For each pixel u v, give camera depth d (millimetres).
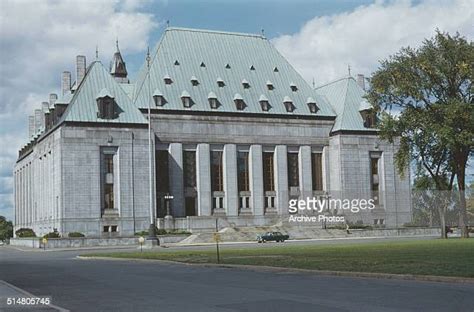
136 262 40531
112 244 83812
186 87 104000
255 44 115562
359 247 49250
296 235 91375
